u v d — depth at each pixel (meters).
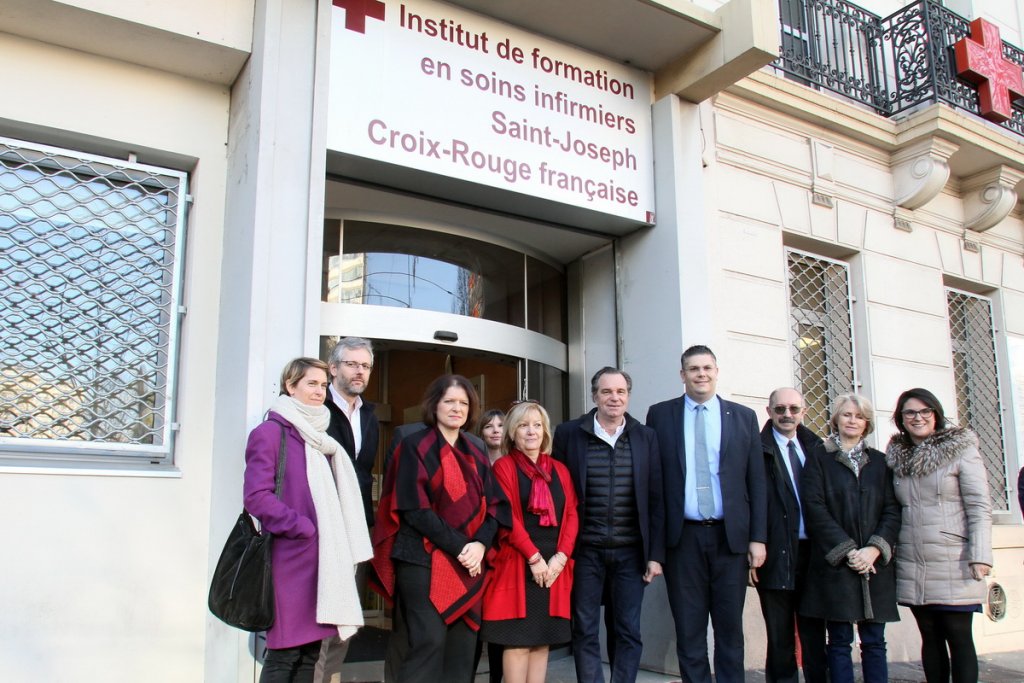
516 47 5.28
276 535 3.10
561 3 5.09
